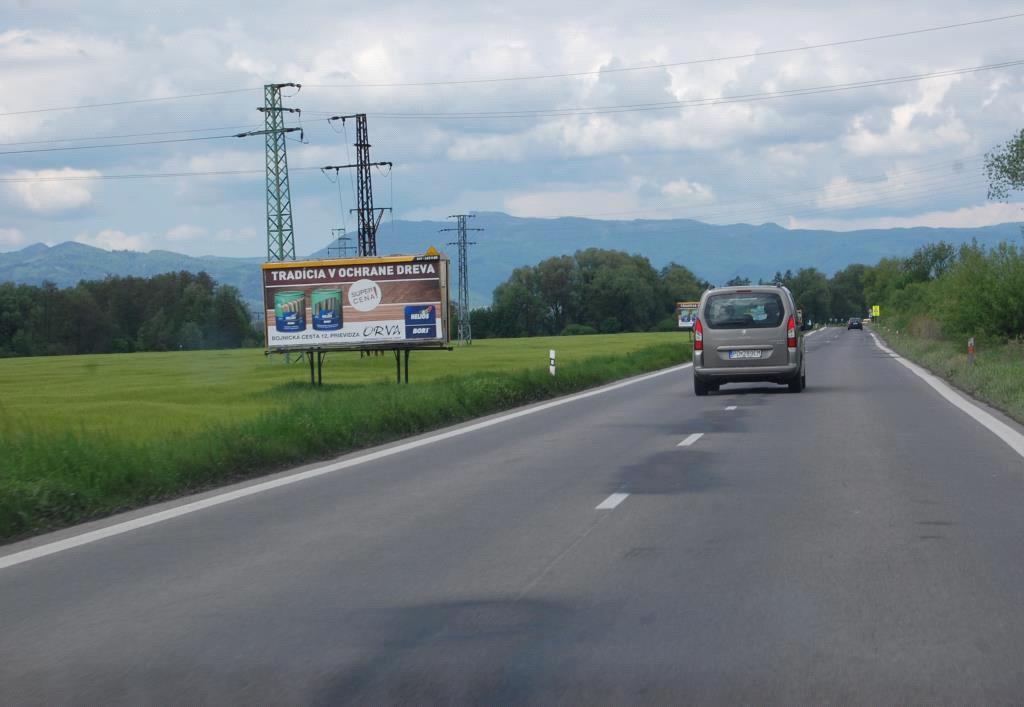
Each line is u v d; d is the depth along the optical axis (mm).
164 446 14906
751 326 26375
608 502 11328
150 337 164000
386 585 7867
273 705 5457
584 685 5586
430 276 35406
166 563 8906
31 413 27438
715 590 7469
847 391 27266
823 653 6031
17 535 10547
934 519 9945
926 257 135625
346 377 45219
